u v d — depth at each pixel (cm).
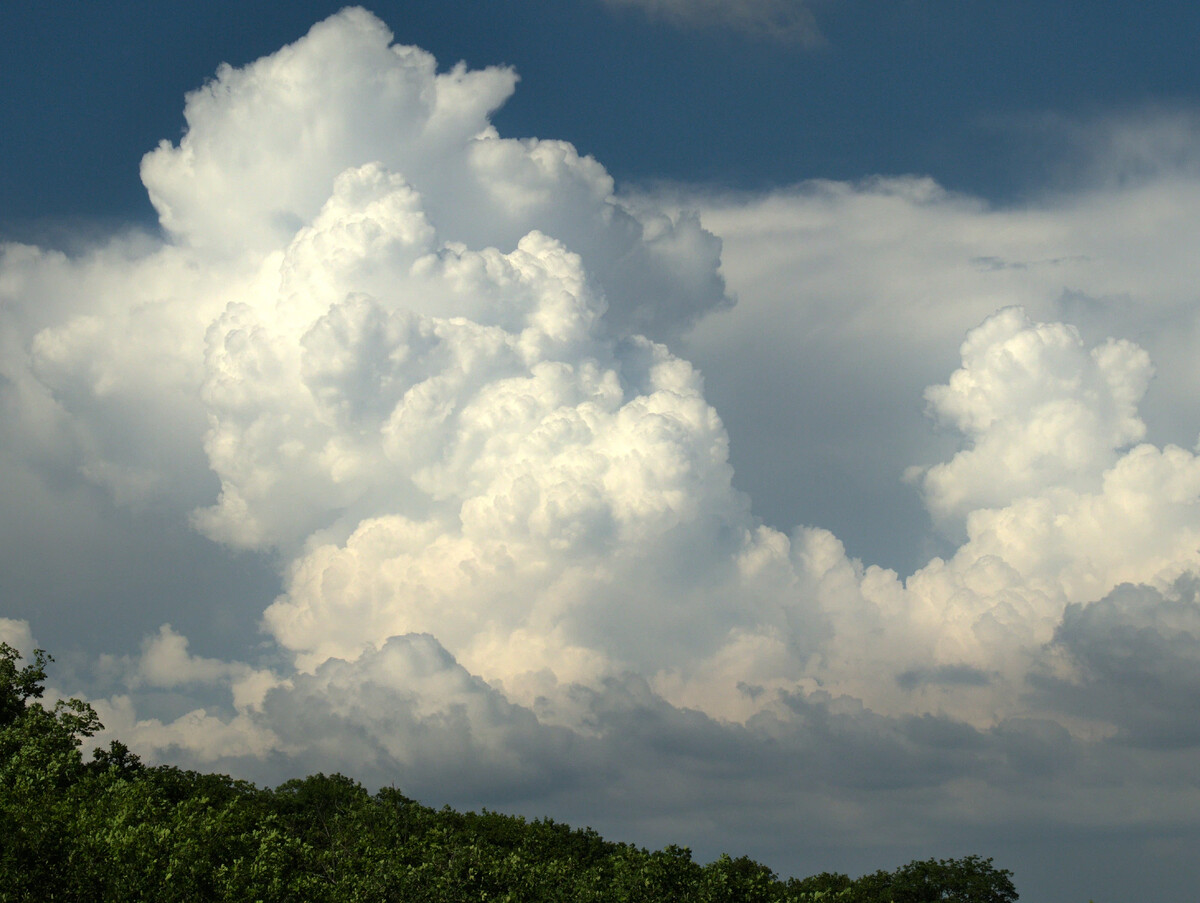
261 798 8531
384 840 7169
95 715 6562
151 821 4981
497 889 6288
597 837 8800
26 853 4078
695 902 6341
